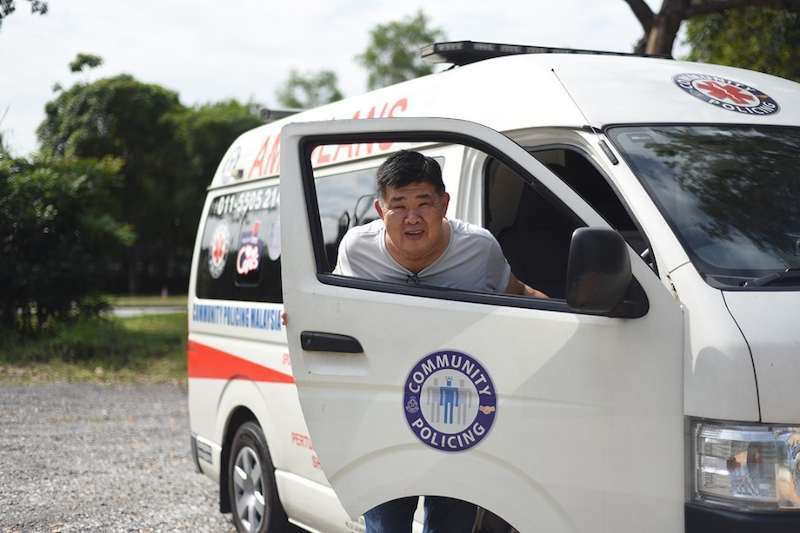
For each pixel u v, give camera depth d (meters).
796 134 3.38
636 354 2.59
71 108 41.72
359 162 4.54
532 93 3.50
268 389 4.76
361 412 2.97
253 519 4.95
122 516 5.75
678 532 2.54
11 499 6.08
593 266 2.39
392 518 3.01
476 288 3.09
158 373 13.45
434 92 4.16
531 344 2.73
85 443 8.20
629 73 3.59
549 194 2.79
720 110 3.42
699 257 2.71
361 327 2.97
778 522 2.40
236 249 5.46
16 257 16.20
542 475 2.70
